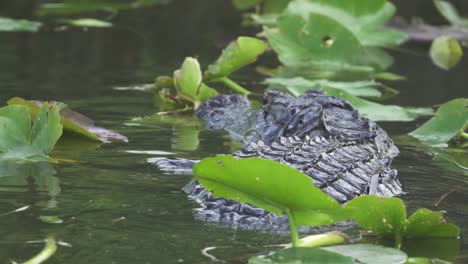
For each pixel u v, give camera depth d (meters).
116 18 17.50
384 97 12.02
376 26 15.38
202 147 8.91
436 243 6.24
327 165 7.38
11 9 17.48
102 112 10.41
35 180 7.27
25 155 8.02
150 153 8.52
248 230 6.17
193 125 10.02
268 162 5.82
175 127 9.84
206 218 6.36
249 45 11.39
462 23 17.77
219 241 5.88
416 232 6.29
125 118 10.18
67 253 5.47
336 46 14.24
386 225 6.23
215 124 10.09
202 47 14.93
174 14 18.30
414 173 8.23
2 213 6.29
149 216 6.35
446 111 9.98
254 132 9.48
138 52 14.42
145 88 11.94
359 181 7.23
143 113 10.49
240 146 9.03
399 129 10.26
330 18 14.12
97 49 14.54
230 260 5.51
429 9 19.80
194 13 18.48
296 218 5.98
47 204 6.56
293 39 14.25
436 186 7.77
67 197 6.79
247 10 19.03
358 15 15.35
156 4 19.41
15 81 11.78
